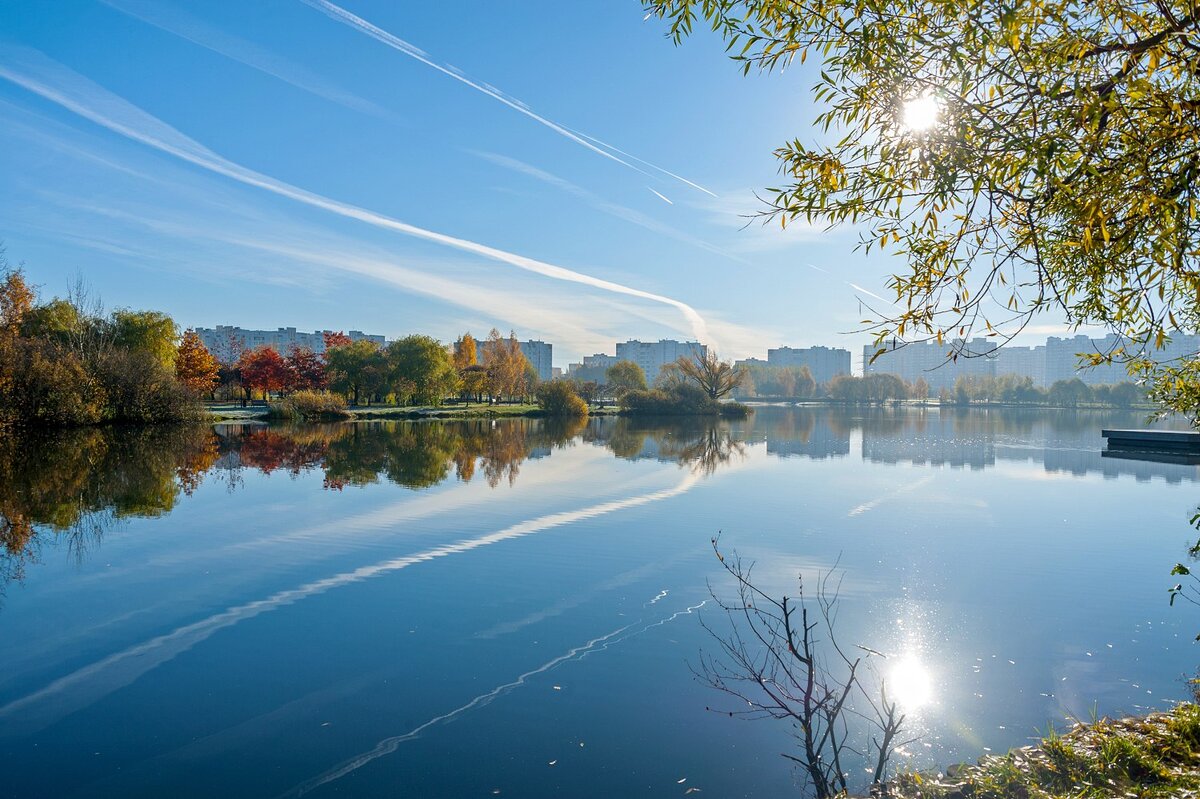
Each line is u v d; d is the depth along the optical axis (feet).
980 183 10.84
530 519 54.39
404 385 234.79
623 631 30.50
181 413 148.15
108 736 21.86
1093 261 12.61
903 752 20.36
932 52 11.39
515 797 18.47
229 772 19.80
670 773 19.58
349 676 26.07
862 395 400.26
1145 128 11.10
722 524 52.54
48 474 76.23
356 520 54.03
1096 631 29.99
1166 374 18.74
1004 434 154.30
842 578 38.19
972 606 33.42
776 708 23.25
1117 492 68.44
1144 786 14.98
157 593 35.91
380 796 18.57
